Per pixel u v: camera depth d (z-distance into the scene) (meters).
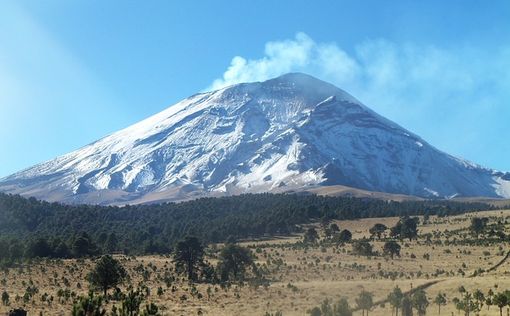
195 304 122.81
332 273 167.50
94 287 137.50
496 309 117.25
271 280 158.38
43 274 161.62
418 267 178.00
